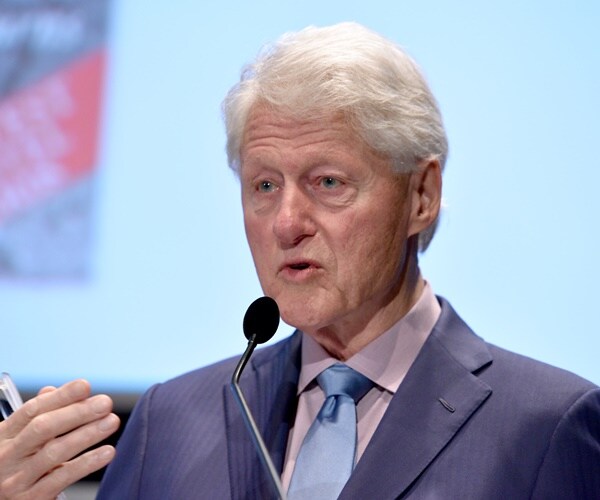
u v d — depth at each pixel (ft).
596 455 17.51
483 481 17.13
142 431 20.21
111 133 31.35
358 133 17.66
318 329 18.86
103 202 31.12
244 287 30.37
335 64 17.61
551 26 29.35
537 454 17.33
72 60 31.83
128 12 31.73
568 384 18.13
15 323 30.94
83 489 31.55
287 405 19.15
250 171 18.20
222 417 19.67
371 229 17.89
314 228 17.84
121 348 30.58
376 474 17.49
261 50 18.69
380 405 18.60
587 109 28.91
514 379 18.29
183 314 30.45
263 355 20.56
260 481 18.39
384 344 18.83
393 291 18.85
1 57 32.09
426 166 18.60
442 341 18.92
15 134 31.71
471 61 29.60
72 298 30.89
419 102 18.31
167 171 30.96
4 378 17.65
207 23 31.35
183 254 30.63
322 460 18.07
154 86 31.35
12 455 16.81
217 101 31.07
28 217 31.37
